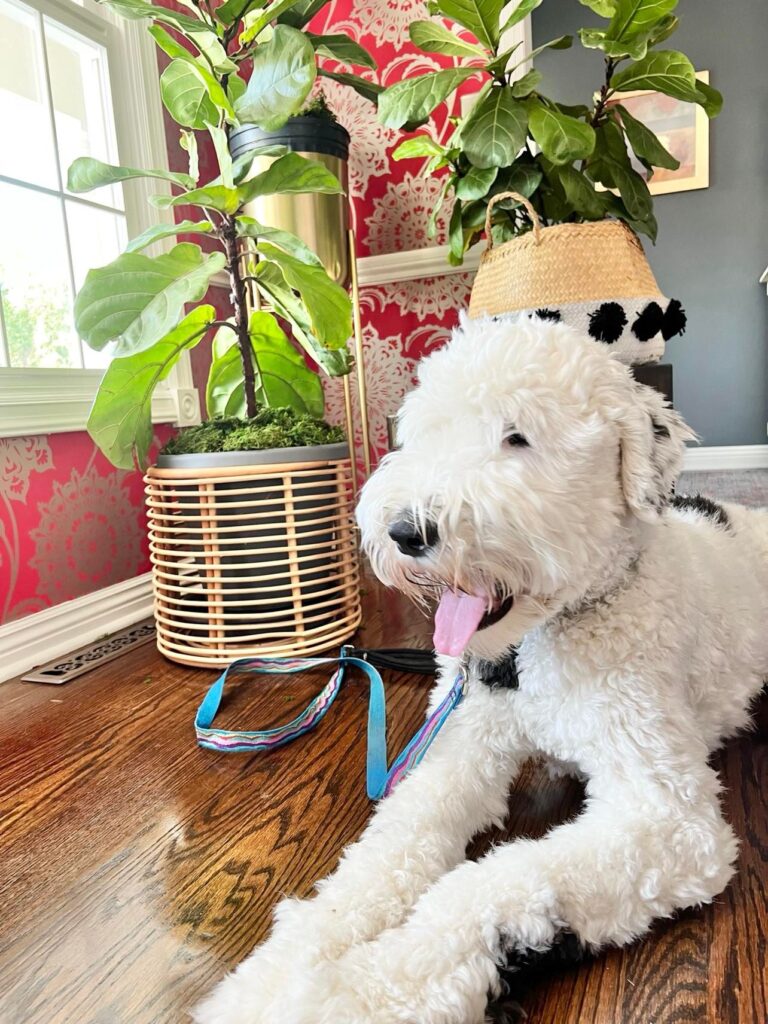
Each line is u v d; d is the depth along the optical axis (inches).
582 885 27.3
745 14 169.8
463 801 34.1
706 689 39.8
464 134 70.4
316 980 24.1
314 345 69.4
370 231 101.7
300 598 62.7
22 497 68.4
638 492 34.0
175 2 89.6
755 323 181.5
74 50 79.6
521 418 32.9
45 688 61.5
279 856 36.6
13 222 71.1
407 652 63.0
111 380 59.3
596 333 67.4
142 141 86.2
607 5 70.6
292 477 61.4
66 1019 27.0
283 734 48.6
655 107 178.5
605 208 78.5
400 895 29.1
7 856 37.7
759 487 141.2
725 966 27.8
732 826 36.3
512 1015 25.9
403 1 94.5
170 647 65.4
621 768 32.4
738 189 177.3
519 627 33.1
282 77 56.2
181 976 28.9
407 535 32.1
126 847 38.0
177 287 55.9
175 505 61.7
